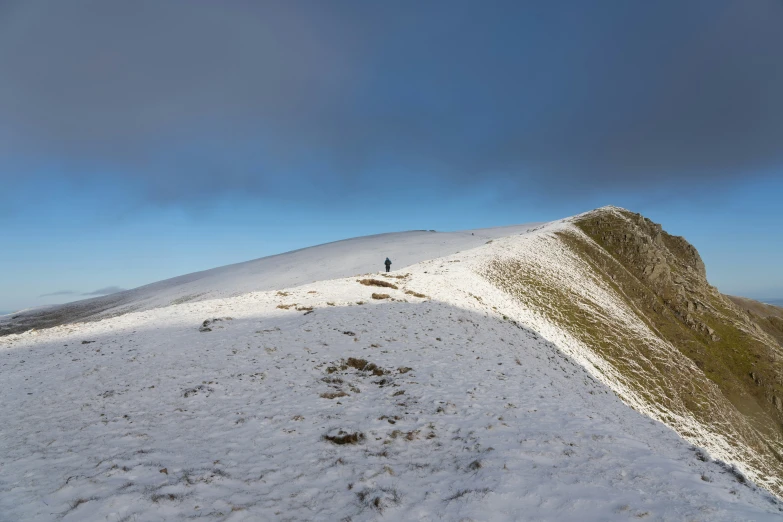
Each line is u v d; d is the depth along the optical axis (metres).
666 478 7.58
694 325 51.84
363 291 32.59
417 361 18.06
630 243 61.69
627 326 42.00
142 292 92.44
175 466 8.34
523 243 55.03
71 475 7.95
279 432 10.37
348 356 18.12
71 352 19.70
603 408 18.67
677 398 34.66
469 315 28.19
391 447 9.59
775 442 37.50
